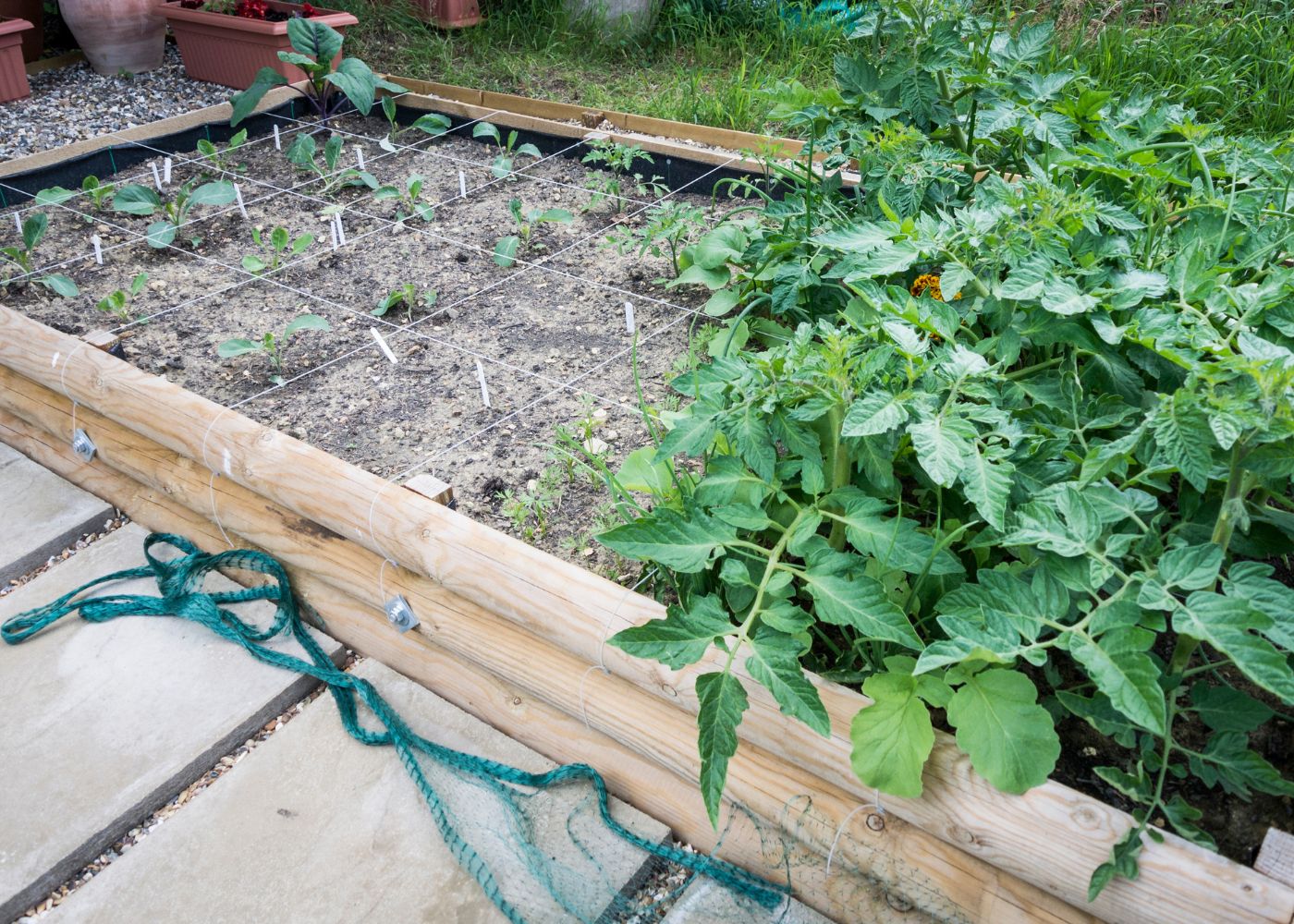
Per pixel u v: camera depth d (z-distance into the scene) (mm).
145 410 2684
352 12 6082
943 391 1882
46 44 6293
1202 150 2627
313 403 2939
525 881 1871
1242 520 1543
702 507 1913
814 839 1779
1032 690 1562
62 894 1952
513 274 3598
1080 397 2012
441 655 2314
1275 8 4746
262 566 2525
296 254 3787
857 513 1782
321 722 2240
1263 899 1370
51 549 2775
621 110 4902
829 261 2703
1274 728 1818
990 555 1950
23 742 2193
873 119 2789
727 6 5949
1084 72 2873
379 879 1900
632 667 1911
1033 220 2176
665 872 1950
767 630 1639
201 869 1927
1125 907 1470
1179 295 2055
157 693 2309
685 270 3326
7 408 3180
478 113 4770
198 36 5363
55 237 3992
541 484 2541
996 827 1566
